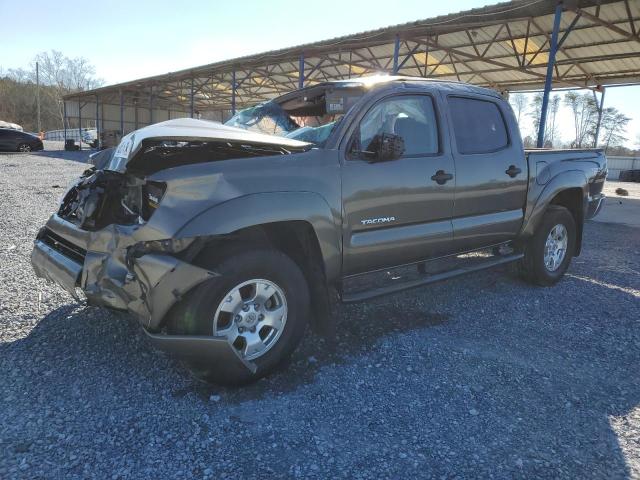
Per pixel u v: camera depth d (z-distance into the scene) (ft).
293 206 10.51
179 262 9.16
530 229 16.78
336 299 12.52
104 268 9.88
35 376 10.50
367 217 12.05
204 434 8.82
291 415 9.52
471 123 14.94
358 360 11.87
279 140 11.18
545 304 16.28
